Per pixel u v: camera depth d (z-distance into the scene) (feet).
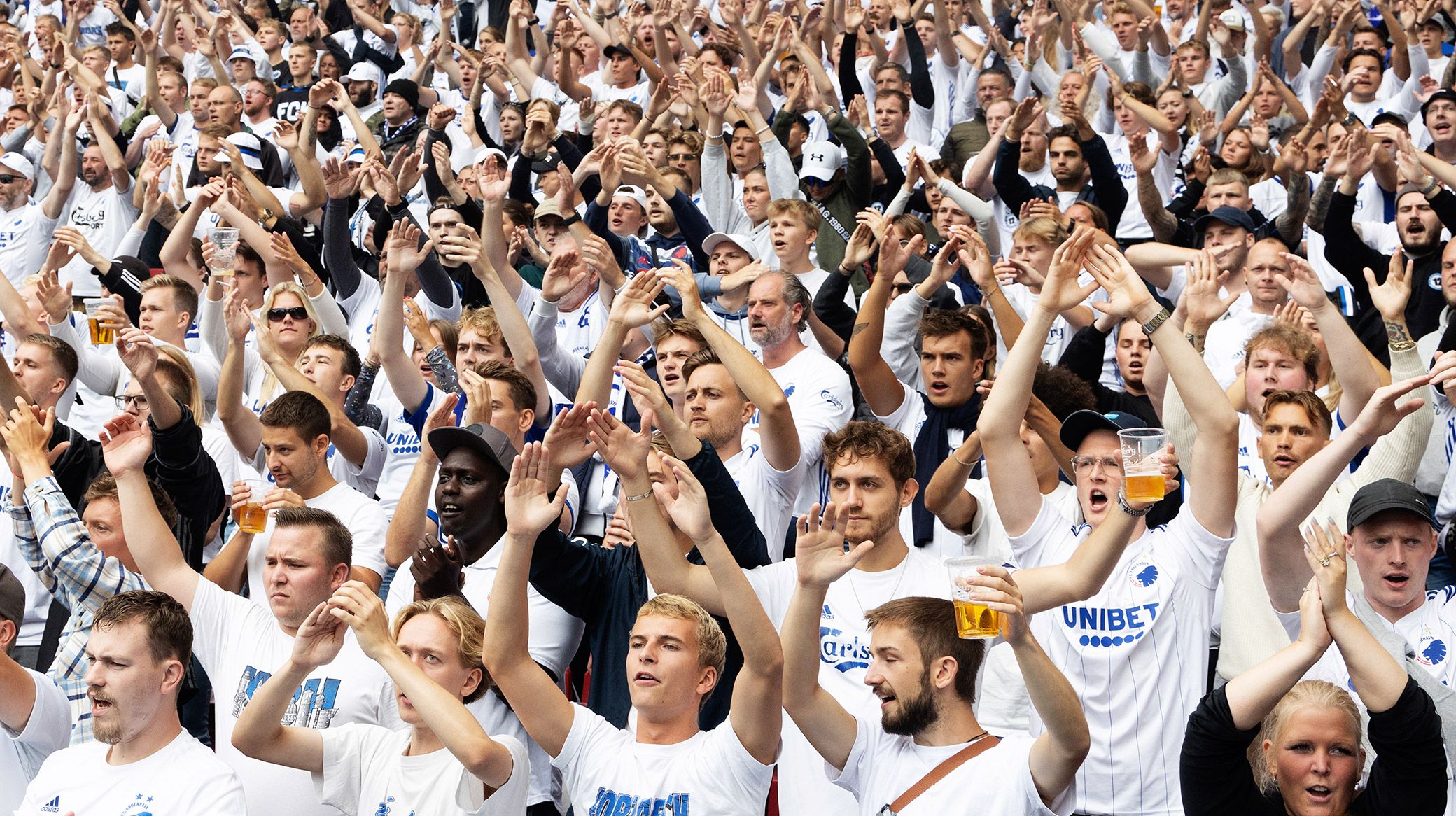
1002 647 16.43
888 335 23.48
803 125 36.55
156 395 19.51
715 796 13.28
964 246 22.61
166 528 16.75
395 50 52.54
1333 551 11.84
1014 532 15.71
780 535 19.20
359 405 24.30
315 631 13.73
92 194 37.47
